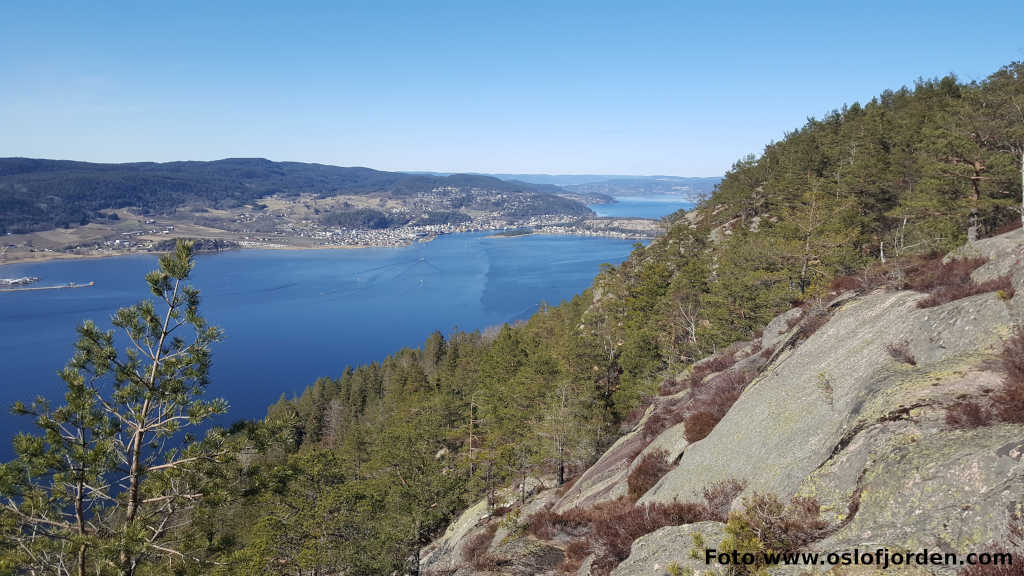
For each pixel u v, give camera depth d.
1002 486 5.35
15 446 10.27
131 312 11.81
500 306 194.00
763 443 11.14
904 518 6.05
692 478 12.12
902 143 46.28
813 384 11.75
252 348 165.88
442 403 55.25
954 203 33.66
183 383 12.02
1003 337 8.72
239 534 32.00
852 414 9.04
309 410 98.69
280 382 137.00
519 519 20.86
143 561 11.53
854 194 45.38
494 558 15.17
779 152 79.19
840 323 14.04
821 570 5.95
